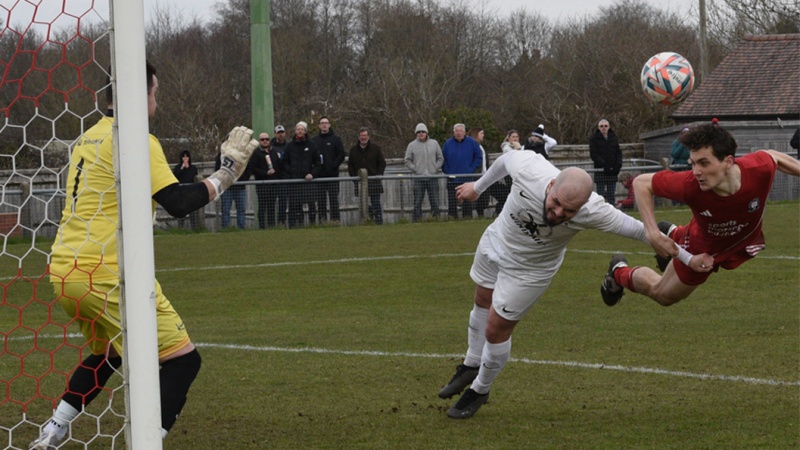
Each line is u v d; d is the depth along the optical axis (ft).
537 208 23.68
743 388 28.40
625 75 195.00
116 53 18.06
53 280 21.08
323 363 32.86
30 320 42.83
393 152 180.14
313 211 86.38
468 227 83.82
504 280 25.05
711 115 160.35
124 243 18.26
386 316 42.86
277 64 194.80
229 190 85.05
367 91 192.34
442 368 32.01
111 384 30.04
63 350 35.86
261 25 92.68
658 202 100.94
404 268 59.16
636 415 25.71
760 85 161.58
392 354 34.32
